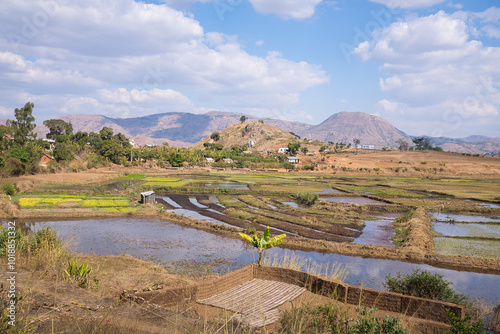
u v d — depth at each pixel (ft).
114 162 439.63
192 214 169.89
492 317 43.55
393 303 36.52
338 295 38.83
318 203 213.05
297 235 128.67
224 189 256.73
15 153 280.31
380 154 638.53
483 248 115.14
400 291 52.49
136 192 230.48
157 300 33.83
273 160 537.65
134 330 18.92
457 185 333.62
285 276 44.14
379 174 458.50
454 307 34.35
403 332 22.81
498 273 92.38
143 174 375.25
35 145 361.30
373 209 197.06
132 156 458.50
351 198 247.29
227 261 94.48
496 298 71.82
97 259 72.69
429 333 32.89
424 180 388.57
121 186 260.42
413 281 52.49
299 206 208.44
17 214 144.05
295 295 39.24
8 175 256.11
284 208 192.75
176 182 309.22
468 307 47.83
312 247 112.88
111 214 155.74
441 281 51.98
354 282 79.66
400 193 266.98
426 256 102.42
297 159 539.70
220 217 159.63
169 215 156.15
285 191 268.00
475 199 241.55
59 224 134.51
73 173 334.65
